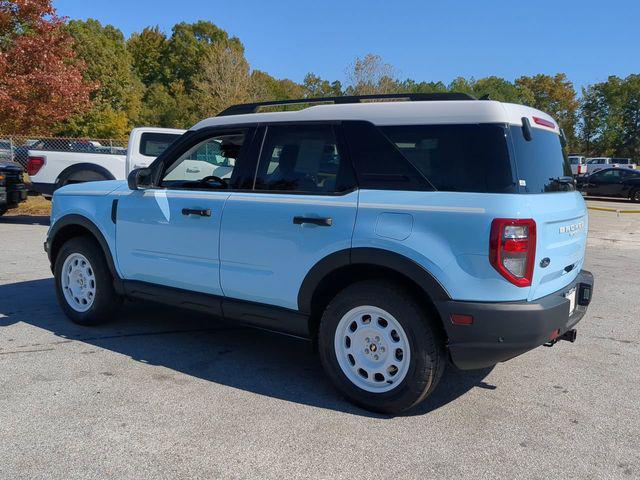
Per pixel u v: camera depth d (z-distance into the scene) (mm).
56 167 11617
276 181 3932
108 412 3443
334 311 3602
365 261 3416
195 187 4496
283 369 4285
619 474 2865
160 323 5418
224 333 5164
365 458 2971
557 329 3354
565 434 3295
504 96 60312
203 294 4297
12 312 5594
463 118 3307
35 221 12891
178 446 3053
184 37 73125
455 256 3174
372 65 34219
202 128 4414
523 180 3223
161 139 10500
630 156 70750
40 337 4859
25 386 3805
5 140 16484
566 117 70750
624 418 3525
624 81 69562
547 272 3330
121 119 46812
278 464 2893
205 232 4172
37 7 14859
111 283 5031
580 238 3893
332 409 3584
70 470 2799
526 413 3580
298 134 3885
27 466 2828
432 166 3348
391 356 3453
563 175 3863
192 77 61812
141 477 2754
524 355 4719
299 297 3746
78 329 5121
